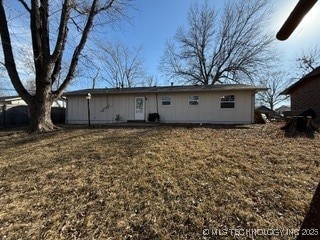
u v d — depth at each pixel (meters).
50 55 11.67
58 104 25.89
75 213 4.02
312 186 4.44
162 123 15.96
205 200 4.15
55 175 5.59
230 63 27.47
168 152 6.83
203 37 28.50
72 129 12.57
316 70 16.11
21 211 4.15
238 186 4.55
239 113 15.90
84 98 18.78
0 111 17.61
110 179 5.19
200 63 29.23
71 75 12.73
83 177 5.38
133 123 16.31
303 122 9.73
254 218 3.57
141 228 3.57
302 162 5.70
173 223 3.63
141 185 4.82
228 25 26.83
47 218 3.92
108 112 18.33
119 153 6.97
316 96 15.59
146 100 17.61
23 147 8.55
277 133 9.54
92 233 3.52
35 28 11.42
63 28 11.73
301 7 1.12
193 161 5.99
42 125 11.91
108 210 4.05
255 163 5.74
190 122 16.69
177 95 17.00
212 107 16.33
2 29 11.05
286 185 4.52
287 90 18.62
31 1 11.28
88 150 7.50
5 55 11.34
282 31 1.25
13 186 5.14
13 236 3.53
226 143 7.88
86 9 12.62
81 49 12.77
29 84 30.41
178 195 4.37
